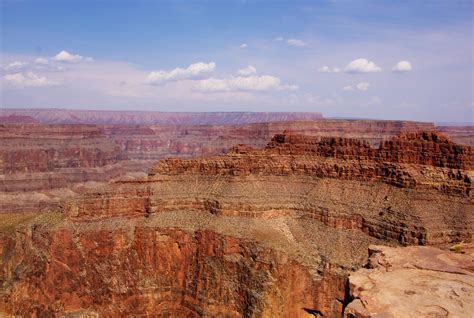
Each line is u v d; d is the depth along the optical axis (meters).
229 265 108.81
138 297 111.12
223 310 105.25
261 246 108.81
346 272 103.31
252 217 120.44
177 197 126.81
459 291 47.19
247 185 127.69
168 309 112.81
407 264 55.62
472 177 111.25
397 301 44.84
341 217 118.44
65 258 115.25
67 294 111.62
